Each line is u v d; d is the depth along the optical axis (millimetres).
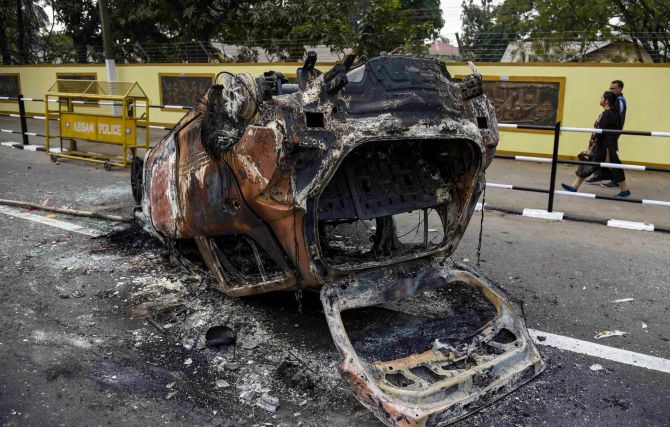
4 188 8078
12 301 4348
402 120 3102
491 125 3629
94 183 8609
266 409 3061
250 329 3932
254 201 3285
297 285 3391
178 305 4266
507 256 5621
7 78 18656
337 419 2990
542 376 3424
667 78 10047
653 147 10406
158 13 17984
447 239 3762
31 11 22016
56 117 11641
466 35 13586
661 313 4348
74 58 21016
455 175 3770
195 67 15133
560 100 10836
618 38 14766
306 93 2977
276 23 16844
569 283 4934
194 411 3043
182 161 4176
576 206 7711
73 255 5332
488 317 4195
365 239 5215
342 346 3010
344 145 2965
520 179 9500
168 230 4641
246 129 3145
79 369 3426
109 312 4191
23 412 3002
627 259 5566
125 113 9305
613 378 3422
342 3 15789
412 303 4426
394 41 14016
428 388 2877
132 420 2961
